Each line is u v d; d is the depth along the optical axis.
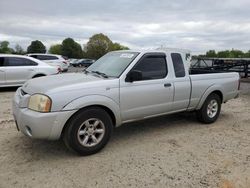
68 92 4.10
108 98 4.46
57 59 18.33
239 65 17.78
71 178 3.67
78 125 4.19
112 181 3.61
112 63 5.20
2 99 9.23
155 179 3.67
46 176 3.71
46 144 4.82
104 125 4.47
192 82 5.78
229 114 7.52
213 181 3.64
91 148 4.37
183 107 5.75
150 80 5.07
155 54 5.23
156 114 5.29
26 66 11.34
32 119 3.94
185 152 4.60
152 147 4.81
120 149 4.69
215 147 4.86
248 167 4.07
